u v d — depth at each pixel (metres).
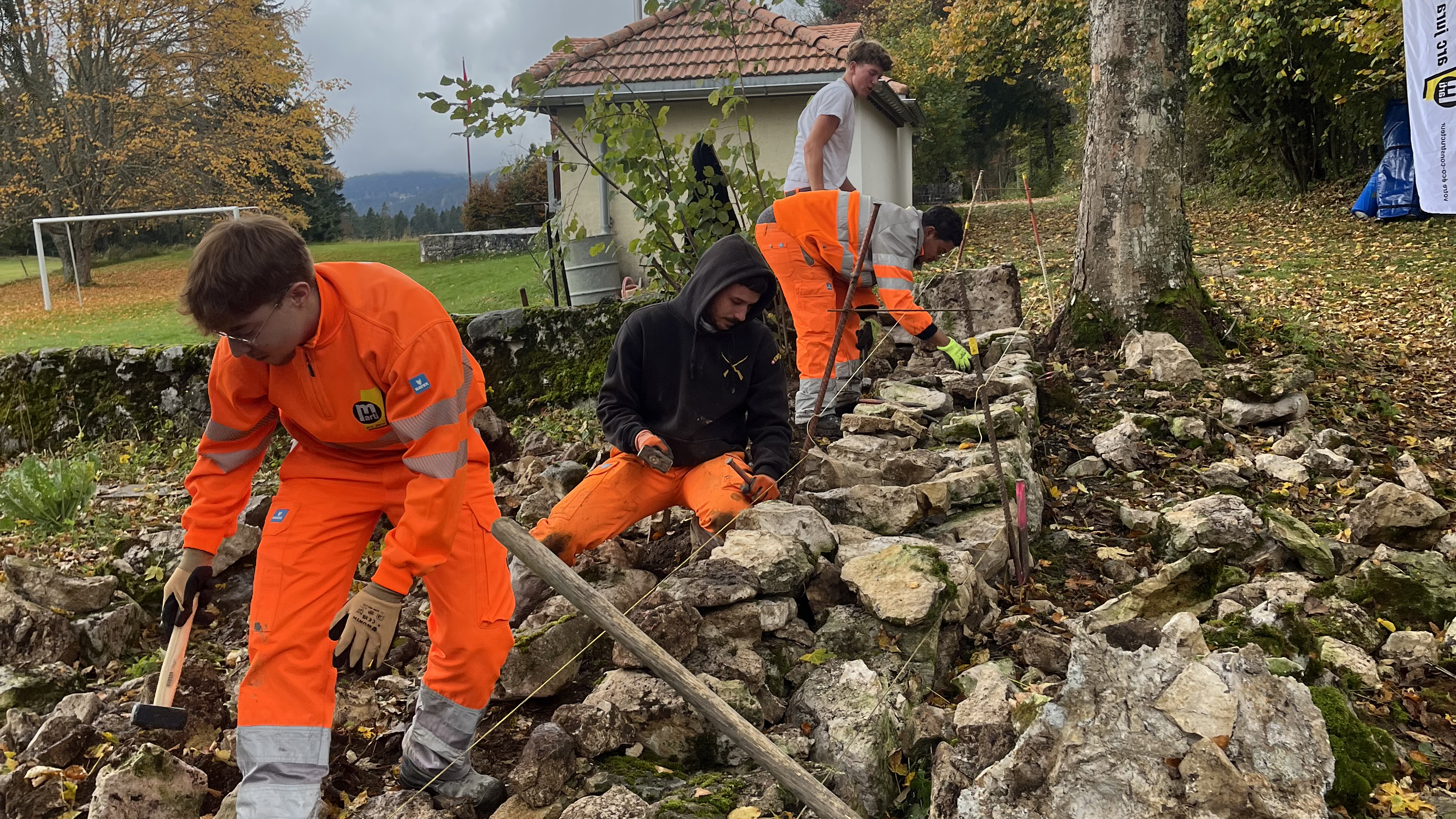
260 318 1.85
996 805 1.98
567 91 12.98
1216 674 1.98
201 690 2.88
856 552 3.28
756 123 13.75
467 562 2.21
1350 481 4.60
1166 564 3.76
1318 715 1.93
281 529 2.07
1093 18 7.04
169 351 7.25
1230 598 3.27
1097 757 1.93
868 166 16.81
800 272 4.77
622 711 2.54
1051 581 3.73
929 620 2.85
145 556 4.07
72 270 25.64
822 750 2.42
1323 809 1.81
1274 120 19.02
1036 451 5.07
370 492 2.16
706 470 3.46
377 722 2.81
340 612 1.95
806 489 4.03
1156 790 1.88
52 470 5.57
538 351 6.69
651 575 3.45
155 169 26.09
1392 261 12.22
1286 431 5.43
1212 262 13.22
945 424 4.77
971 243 17.00
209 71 26.95
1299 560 3.63
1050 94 38.78
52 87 25.44
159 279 25.81
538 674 2.83
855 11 41.81
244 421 2.11
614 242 6.63
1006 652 3.09
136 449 7.00
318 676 2.01
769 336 3.54
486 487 2.29
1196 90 20.17
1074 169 30.34
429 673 2.31
